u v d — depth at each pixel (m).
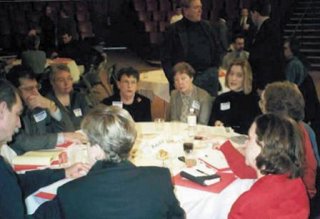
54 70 3.13
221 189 1.90
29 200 1.90
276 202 1.47
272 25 4.59
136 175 1.35
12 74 2.84
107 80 5.61
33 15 11.59
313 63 9.59
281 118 1.56
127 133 1.40
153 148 2.46
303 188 1.54
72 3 12.16
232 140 2.55
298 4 11.34
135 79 3.37
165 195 1.37
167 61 4.10
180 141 2.59
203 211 1.89
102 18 12.55
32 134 2.71
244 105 3.27
